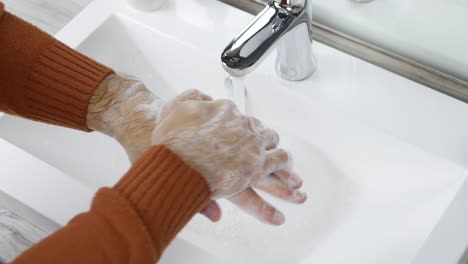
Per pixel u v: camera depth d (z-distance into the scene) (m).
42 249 0.55
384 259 0.77
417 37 0.89
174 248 0.80
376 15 0.91
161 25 0.99
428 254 0.70
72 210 0.81
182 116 0.67
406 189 0.84
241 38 0.77
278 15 0.79
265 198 0.92
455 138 0.81
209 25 0.98
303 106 0.90
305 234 0.87
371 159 0.88
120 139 0.77
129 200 0.58
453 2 0.82
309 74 0.91
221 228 0.91
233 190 0.68
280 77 0.91
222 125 0.66
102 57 1.02
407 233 0.78
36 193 0.83
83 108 0.77
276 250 0.86
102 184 0.95
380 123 0.85
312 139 0.93
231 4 1.05
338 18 0.96
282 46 0.86
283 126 0.95
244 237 0.89
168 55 1.00
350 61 0.92
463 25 0.83
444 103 0.86
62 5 1.14
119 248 0.56
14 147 0.89
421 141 0.82
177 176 0.60
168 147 0.65
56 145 0.96
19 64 0.75
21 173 0.86
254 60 0.76
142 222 0.57
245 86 0.93
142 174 0.59
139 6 1.00
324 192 0.90
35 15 1.14
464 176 0.79
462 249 0.70
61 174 0.85
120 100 0.77
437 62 0.91
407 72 0.93
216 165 0.65
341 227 0.85
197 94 0.73
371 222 0.83
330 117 0.88
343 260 0.81
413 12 0.87
